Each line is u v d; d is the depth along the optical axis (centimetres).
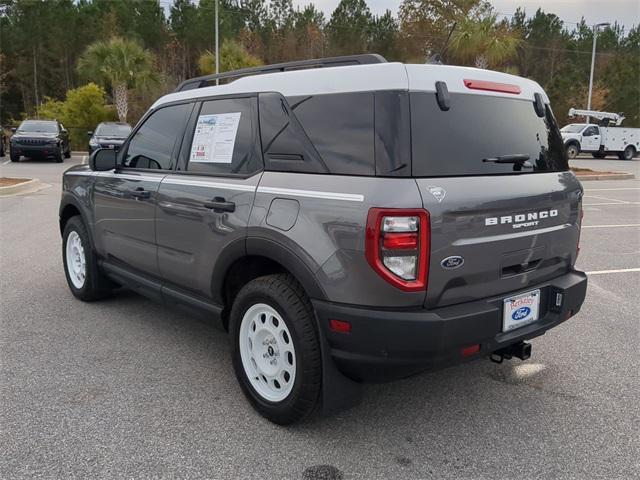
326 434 317
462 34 2020
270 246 307
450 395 367
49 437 309
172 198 386
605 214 1142
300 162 308
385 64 287
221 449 301
